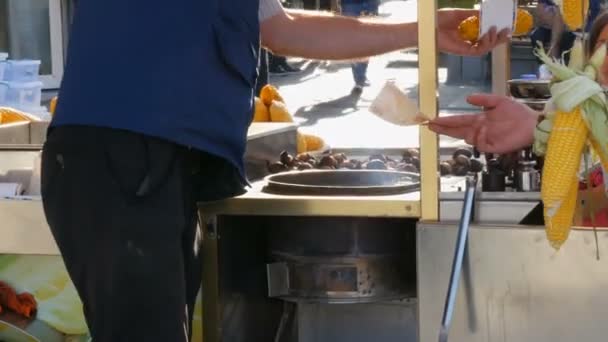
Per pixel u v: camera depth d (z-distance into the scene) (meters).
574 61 2.17
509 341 2.34
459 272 2.26
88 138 2.21
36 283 2.73
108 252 2.22
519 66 4.19
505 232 2.31
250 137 3.02
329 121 10.31
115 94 2.20
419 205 2.44
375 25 2.63
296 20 2.63
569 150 2.09
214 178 2.39
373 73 14.36
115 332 2.26
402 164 3.20
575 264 2.27
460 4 2.91
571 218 2.15
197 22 2.23
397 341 3.04
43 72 11.59
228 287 2.69
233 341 2.75
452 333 2.38
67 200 2.24
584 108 2.09
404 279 2.71
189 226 2.39
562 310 2.29
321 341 3.09
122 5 2.24
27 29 11.51
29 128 3.77
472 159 2.87
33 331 2.74
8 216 2.64
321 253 2.68
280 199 2.52
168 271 2.23
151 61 2.21
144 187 2.20
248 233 2.82
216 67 2.25
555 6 2.79
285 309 3.10
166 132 2.19
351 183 2.98
